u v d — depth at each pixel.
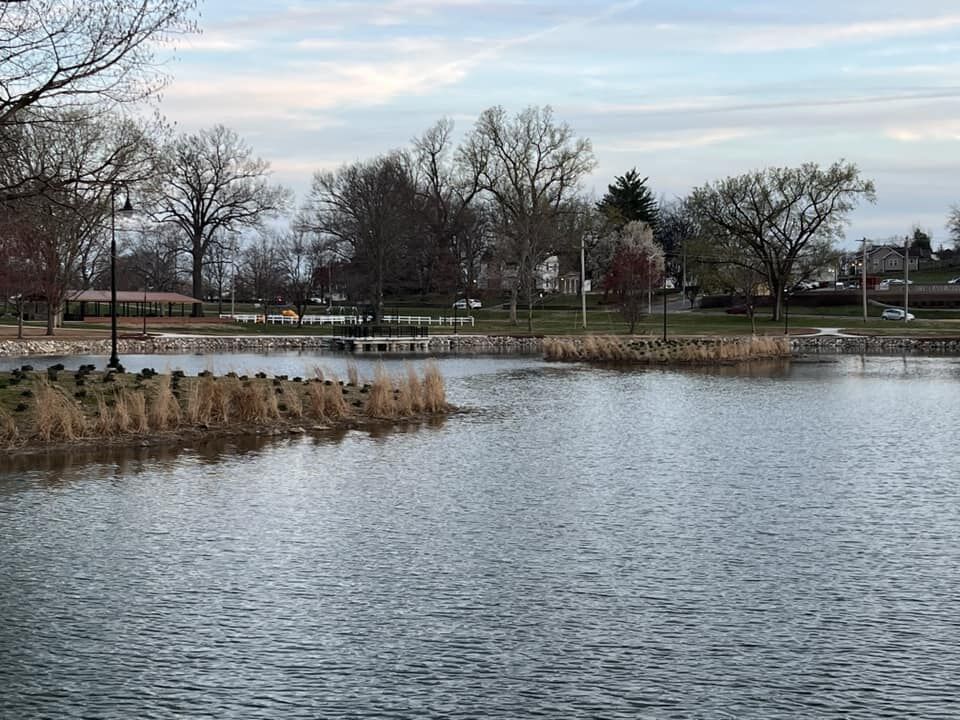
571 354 67.81
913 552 15.61
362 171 111.31
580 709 10.00
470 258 117.88
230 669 10.91
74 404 26.27
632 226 128.00
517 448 25.92
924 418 33.41
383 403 32.00
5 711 9.85
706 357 65.56
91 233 67.06
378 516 17.78
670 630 12.13
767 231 103.38
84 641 11.66
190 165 99.31
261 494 19.55
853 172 98.62
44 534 16.23
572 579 14.11
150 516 17.55
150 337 75.25
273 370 52.59
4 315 94.81
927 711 9.98
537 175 96.81
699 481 21.33
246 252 145.38
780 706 10.09
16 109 24.69
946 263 187.50
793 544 16.05
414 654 11.36
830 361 66.94
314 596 13.29
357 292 113.50
